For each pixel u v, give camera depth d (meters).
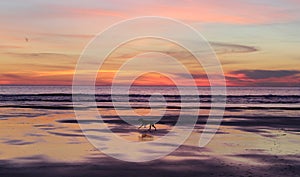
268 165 14.36
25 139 19.91
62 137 20.72
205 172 13.27
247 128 25.84
